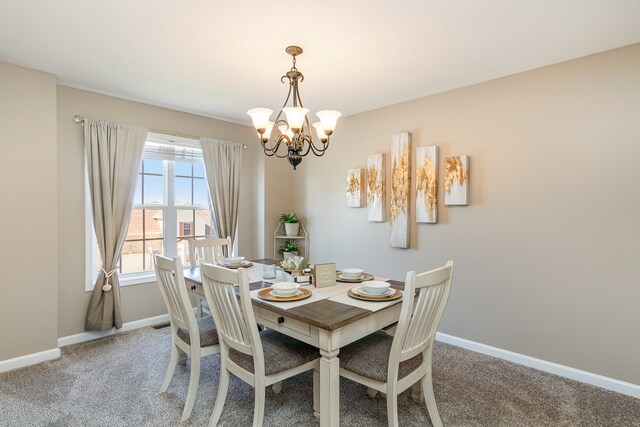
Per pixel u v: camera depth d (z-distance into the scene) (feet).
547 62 8.27
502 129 9.18
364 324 5.97
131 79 9.38
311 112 12.41
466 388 7.68
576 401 7.18
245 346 5.78
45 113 8.87
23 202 8.57
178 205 12.61
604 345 7.74
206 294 6.20
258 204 14.39
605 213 7.70
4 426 6.28
